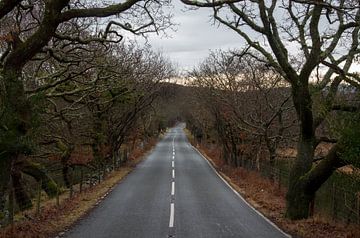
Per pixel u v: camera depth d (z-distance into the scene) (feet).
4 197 40.78
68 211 58.08
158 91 156.56
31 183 95.45
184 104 274.57
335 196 51.44
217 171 132.77
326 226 46.57
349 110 44.21
